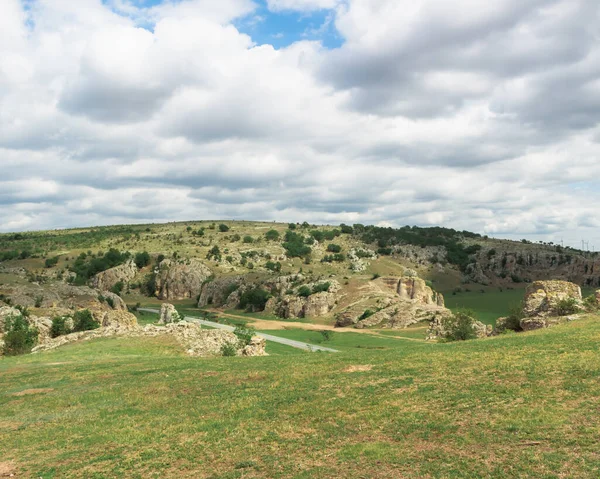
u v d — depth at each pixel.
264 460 20.06
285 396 28.97
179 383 35.31
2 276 171.75
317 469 18.62
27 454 23.44
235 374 36.84
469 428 21.03
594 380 24.88
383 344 136.50
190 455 21.41
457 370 30.62
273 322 199.12
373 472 17.94
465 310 95.00
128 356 57.00
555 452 17.88
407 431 21.48
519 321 65.12
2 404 33.62
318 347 136.25
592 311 58.62
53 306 134.75
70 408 31.22
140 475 19.80
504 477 16.50
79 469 21.03
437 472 17.38
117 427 26.34
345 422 23.48
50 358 55.69
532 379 26.52
